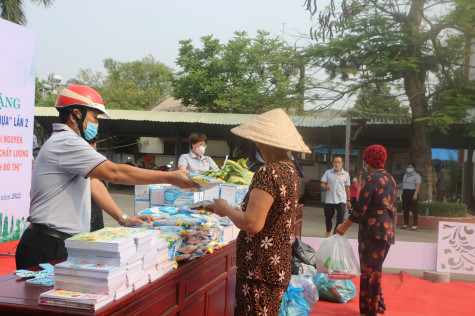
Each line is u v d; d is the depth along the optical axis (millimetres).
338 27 14141
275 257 2383
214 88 22328
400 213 13445
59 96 2475
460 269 6391
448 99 13633
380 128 16750
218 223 3008
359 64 14016
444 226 6434
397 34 13445
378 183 4281
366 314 4387
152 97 39531
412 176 12266
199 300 2779
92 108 2473
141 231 2100
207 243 2826
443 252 6418
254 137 2479
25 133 6305
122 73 48750
